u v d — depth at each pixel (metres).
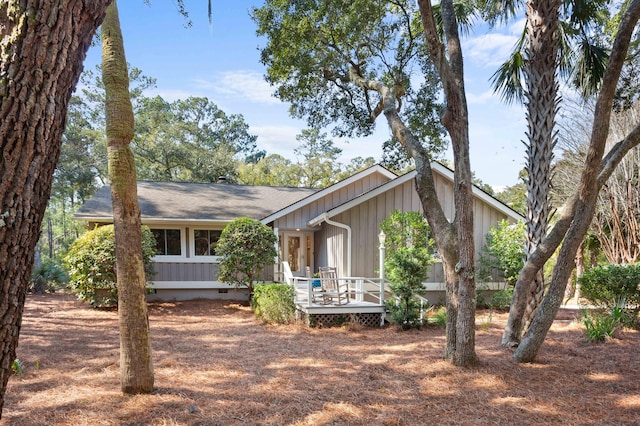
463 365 5.75
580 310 9.36
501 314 10.62
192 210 13.21
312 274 13.55
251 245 11.27
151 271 11.70
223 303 12.32
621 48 5.09
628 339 7.20
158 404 4.43
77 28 1.50
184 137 28.88
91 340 7.66
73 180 23.19
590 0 7.18
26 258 1.42
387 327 9.26
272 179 34.28
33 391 4.82
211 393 4.82
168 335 8.18
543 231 7.07
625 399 4.61
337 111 12.13
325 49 10.80
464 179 5.63
